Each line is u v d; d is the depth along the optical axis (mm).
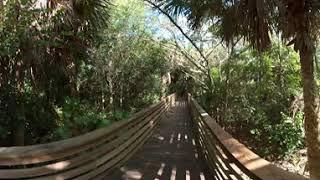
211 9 9750
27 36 7023
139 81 23078
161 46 24828
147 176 7848
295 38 7582
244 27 7848
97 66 15516
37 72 7805
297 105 15594
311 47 7594
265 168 3307
